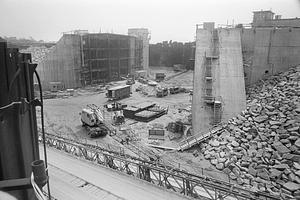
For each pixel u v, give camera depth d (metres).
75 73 81.25
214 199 15.43
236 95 35.28
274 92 34.00
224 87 36.31
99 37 89.12
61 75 79.44
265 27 43.19
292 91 32.34
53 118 46.72
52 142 25.83
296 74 36.62
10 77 5.09
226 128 30.06
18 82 5.26
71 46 79.62
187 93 72.44
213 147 26.81
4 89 5.02
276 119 28.20
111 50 94.12
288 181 20.98
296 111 27.97
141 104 53.88
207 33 43.06
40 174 4.42
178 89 73.00
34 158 5.91
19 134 5.25
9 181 4.45
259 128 27.91
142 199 15.77
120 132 39.59
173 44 143.25
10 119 5.11
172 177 18.27
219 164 24.02
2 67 4.96
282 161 22.92
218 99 35.12
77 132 39.41
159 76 98.56
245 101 34.59
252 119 29.86
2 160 5.08
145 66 122.12
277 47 40.72
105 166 20.48
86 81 85.81
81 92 73.44
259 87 39.16
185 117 46.94
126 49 102.88
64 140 27.12
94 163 21.00
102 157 23.42
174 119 46.69
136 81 93.94
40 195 4.07
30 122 5.72
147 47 121.56
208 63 39.25
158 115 48.25
